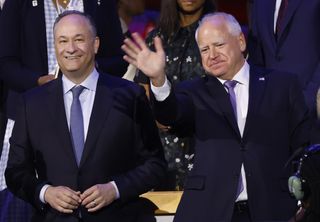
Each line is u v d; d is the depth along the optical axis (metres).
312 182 8.70
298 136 10.12
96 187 10.00
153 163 10.36
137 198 10.46
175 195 11.28
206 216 9.89
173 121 9.99
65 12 10.57
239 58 10.24
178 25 12.32
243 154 9.99
